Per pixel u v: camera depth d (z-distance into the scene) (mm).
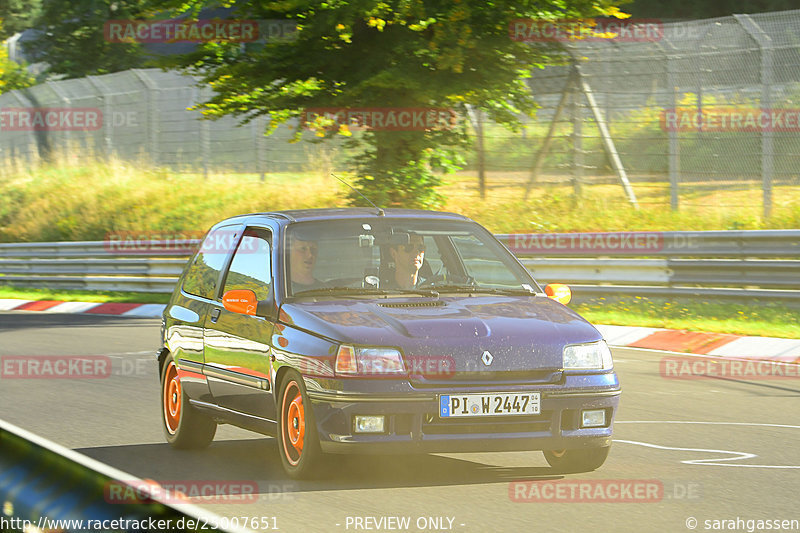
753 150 74750
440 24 63500
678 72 75812
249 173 111688
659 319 55906
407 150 71375
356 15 64750
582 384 22391
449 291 25562
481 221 82250
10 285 100375
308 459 22266
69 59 181625
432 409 21500
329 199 100188
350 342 21781
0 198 127500
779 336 49344
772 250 57531
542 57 68000
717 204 75625
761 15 72062
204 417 27859
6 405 36406
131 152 121875
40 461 9281
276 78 69375
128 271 90875
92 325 66938
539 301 25172
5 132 136250
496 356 22016
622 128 82312
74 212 118188
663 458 26141
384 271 25484
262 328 24312
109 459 26562
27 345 55844
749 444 28203
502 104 71375
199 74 72500
